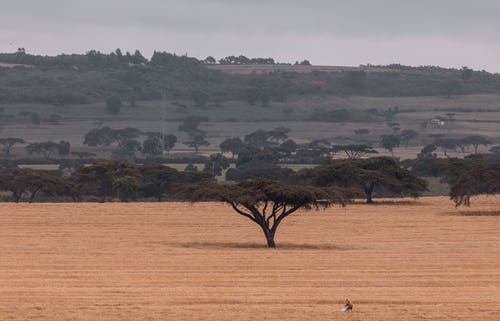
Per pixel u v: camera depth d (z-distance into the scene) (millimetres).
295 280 137125
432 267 155125
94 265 155125
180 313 104938
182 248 184875
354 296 119688
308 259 165250
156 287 128625
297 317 102938
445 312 106875
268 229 191250
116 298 116750
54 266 153500
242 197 185125
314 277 140750
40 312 105312
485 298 118812
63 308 108062
